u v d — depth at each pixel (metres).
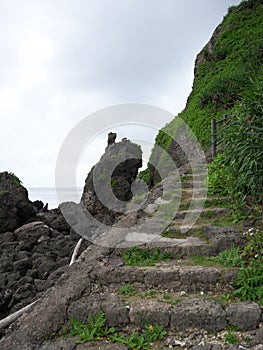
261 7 18.81
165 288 3.72
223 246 4.28
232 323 3.10
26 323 3.42
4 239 10.62
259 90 4.76
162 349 2.98
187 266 3.94
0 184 13.11
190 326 3.15
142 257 4.39
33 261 8.81
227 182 5.68
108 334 3.21
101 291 3.75
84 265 4.25
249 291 3.41
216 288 3.62
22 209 12.67
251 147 4.14
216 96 12.16
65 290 3.70
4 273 7.73
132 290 3.71
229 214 5.11
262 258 3.87
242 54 14.70
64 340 3.16
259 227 4.51
